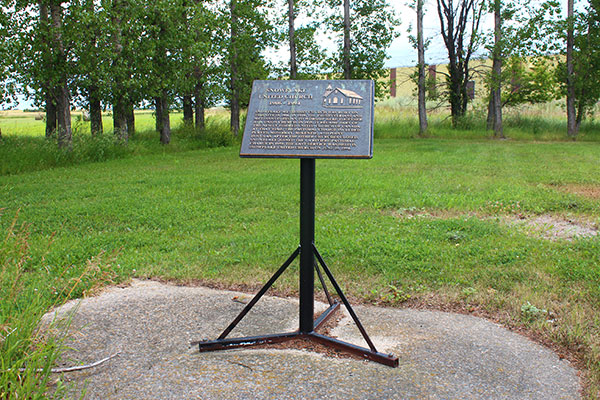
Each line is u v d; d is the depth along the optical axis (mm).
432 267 5750
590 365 3602
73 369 3574
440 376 3457
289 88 4156
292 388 3311
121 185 11898
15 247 4492
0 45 15578
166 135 24172
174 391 3307
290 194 10375
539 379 3438
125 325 4371
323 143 3852
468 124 32938
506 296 4918
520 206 9078
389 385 3332
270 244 6758
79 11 16891
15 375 3129
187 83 23516
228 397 3223
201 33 22531
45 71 16812
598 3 26766
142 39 20031
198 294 5129
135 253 6496
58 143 17516
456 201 9500
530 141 27484
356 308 4770
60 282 5277
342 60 31500
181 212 8766
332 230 7391
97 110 23781
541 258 5953
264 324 4398
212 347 3896
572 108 28828
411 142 26750
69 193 10820
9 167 14781
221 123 27000
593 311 4488
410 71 53188
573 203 9195
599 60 27547
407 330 4250
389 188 10859
